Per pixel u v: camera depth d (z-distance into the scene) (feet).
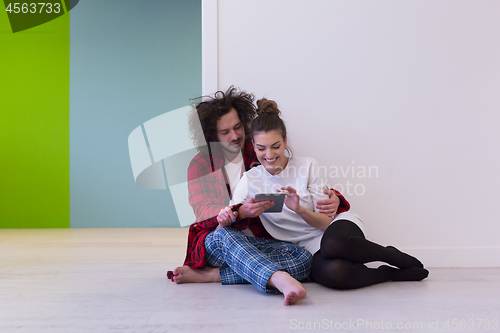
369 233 5.82
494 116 5.93
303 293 3.57
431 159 5.88
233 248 4.25
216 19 5.76
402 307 3.57
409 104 5.89
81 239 9.97
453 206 5.87
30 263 6.30
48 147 13.53
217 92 5.27
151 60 13.87
